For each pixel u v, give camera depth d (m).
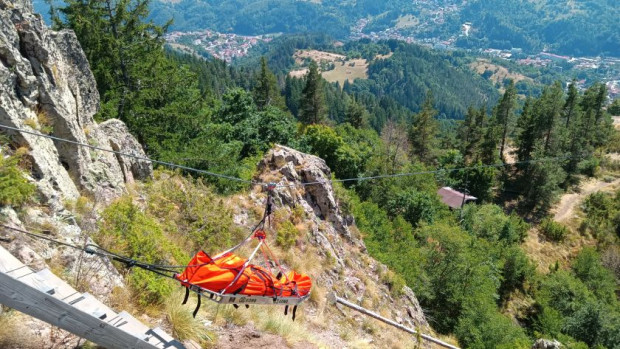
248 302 7.38
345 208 21.94
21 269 6.32
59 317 6.38
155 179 17.81
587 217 68.06
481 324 29.84
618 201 70.06
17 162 9.20
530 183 70.75
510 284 49.75
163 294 9.43
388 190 48.91
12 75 10.27
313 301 14.95
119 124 16.69
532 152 71.12
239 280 7.21
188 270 7.11
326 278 16.61
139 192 15.36
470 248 43.97
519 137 77.19
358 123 84.94
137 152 16.78
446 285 31.39
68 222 9.41
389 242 32.16
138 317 8.86
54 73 11.78
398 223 40.22
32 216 8.73
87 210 10.51
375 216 33.41
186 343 9.13
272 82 68.19
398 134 62.12
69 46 14.11
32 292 6.09
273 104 69.56
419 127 82.44
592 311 41.97
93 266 8.84
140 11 27.58
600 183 77.06
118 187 13.89
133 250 9.82
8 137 9.68
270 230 16.69
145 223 10.84
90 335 6.73
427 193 50.09
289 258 15.88
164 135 26.69
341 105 160.75
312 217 18.70
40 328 7.22
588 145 79.81
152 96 27.75
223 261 7.30
